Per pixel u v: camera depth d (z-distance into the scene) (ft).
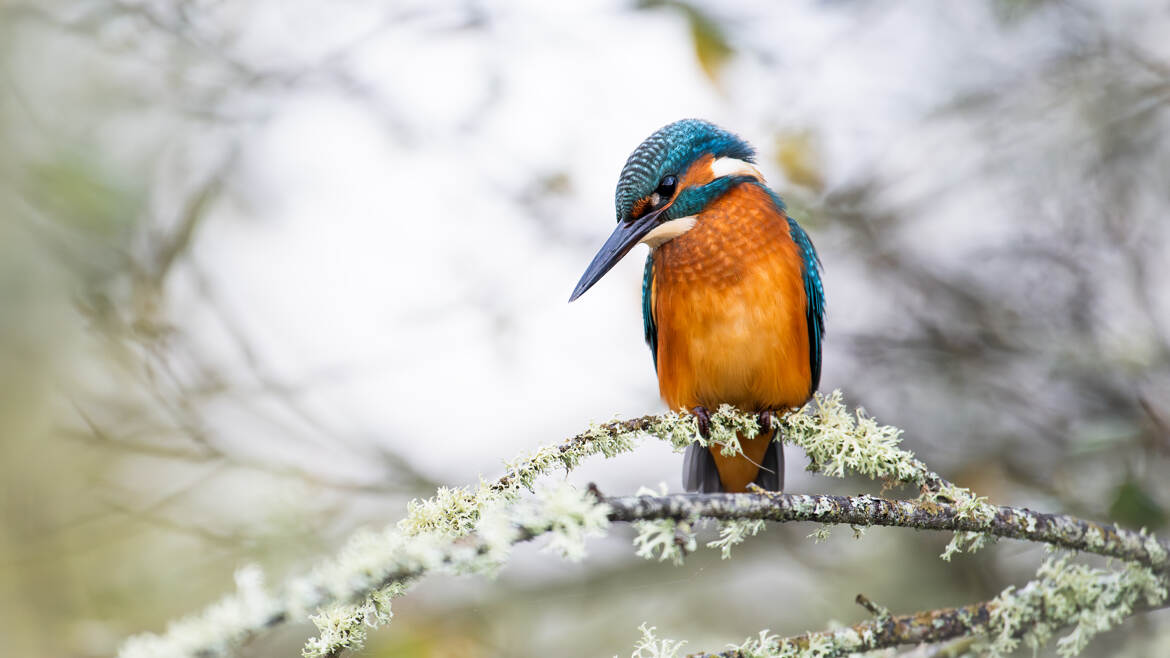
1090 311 36.17
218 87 37.81
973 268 38.47
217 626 12.28
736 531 16.49
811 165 36.70
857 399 37.37
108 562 36.40
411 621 33.04
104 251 35.35
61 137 36.58
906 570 34.96
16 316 37.37
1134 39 37.93
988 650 20.74
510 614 34.55
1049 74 38.24
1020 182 38.24
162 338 35.58
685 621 35.60
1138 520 30.78
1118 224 36.76
